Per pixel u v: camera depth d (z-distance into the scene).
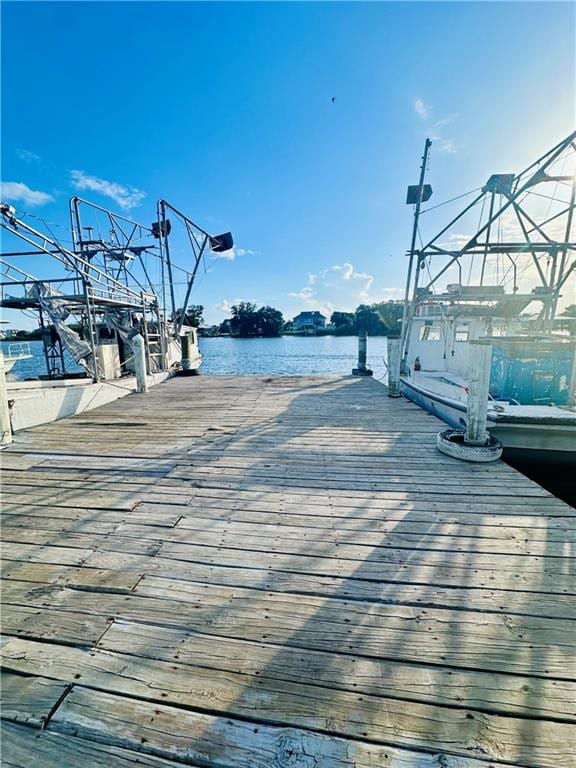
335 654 1.23
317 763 0.92
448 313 6.10
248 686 1.12
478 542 1.85
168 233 9.76
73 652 1.25
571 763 0.92
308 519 2.10
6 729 1.01
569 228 4.98
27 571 1.69
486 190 4.67
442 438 3.18
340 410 4.80
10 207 4.27
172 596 1.51
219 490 2.50
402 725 1.00
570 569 1.64
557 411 3.35
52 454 3.27
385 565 1.69
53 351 9.16
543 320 5.38
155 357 9.37
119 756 0.95
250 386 6.87
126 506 2.29
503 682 1.12
